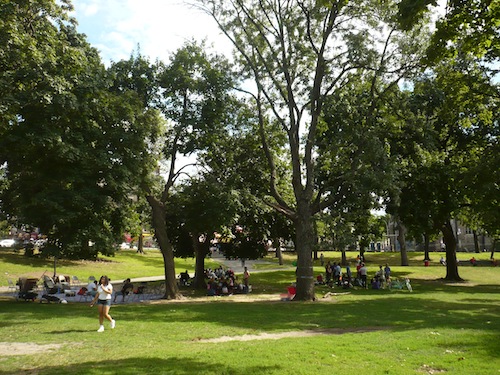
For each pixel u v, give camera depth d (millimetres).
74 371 7848
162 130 23141
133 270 44312
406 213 30812
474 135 32625
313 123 24297
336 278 32000
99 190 20156
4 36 15969
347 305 19469
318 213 23750
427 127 27359
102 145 20297
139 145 21219
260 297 25531
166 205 29391
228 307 19047
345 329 13102
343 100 25422
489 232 34312
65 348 10211
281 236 32812
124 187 20078
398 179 25672
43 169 19359
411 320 14602
